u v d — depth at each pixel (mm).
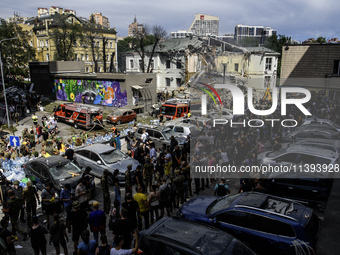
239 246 5809
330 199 10039
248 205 7141
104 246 5996
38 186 11305
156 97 38125
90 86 35688
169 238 5848
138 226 8492
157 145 16828
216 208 7707
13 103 30875
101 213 7434
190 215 7762
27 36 60188
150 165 11312
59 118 27797
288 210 6996
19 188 10148
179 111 26688
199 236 5934
